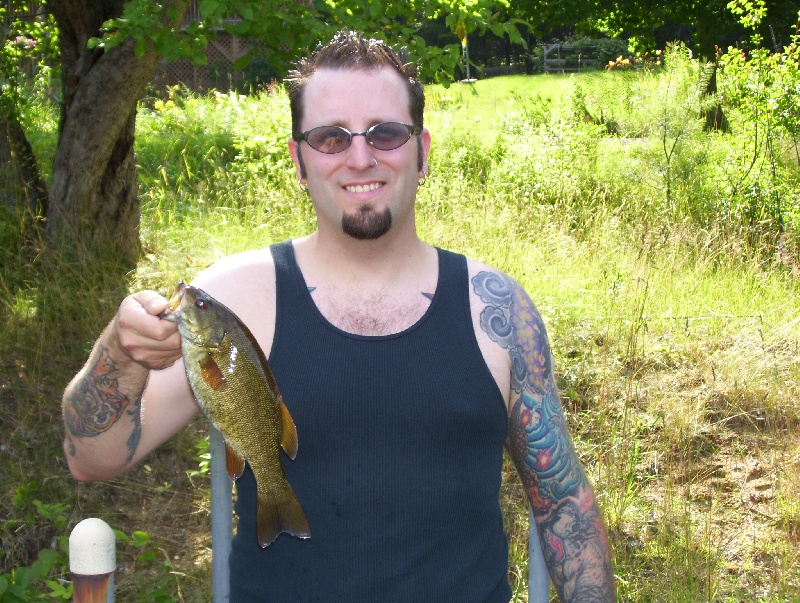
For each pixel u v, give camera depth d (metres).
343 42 2.16
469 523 2.09
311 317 2.08
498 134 12.77
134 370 1.91
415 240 2.20
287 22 6.11
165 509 4.76
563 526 2.21
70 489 4.79
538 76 28.41
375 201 2.07
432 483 2.04
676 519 4.54
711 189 9.88
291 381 2.04
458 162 11.70
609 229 8.98
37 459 4.94
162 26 5.84
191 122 14.24
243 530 2.12
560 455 2.20
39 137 11.46
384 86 2.11
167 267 7.39
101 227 7.54
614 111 14.98
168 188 10.20
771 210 9.33
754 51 10.06
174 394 2.10
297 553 2.04
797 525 4.56
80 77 7.33
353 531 2.02
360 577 2.02
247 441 1.82
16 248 7.48
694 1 20.05
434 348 2.09
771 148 9.73
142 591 4.07
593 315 6.80
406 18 6.80
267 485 1.87
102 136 7.25
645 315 6.99
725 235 8.95
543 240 8.48
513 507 4.77
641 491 4.92
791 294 7.52
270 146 11.30
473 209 9.25
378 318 2.09
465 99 20.30
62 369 5.82
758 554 4.42
